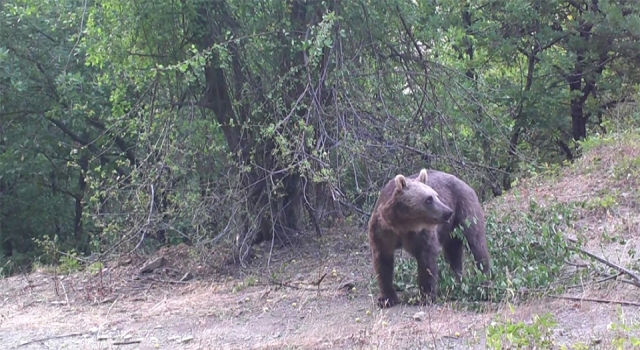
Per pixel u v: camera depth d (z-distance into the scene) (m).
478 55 18.50
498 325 6.35
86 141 18.86
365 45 11.77
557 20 18.67
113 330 8.55
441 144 12.07
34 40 17.55
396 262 9.38
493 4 18.41
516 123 18.39
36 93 17.89
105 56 11.89
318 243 11.91
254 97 11.74
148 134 11.56
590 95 20.20
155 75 11.86
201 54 10.64
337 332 7.63
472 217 8.66
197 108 12.28
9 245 20.50
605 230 10.06
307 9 11.41
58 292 10.66
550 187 12.98
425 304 8.22
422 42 12.49
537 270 8.40
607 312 7.32
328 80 11.16
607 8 17.77
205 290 10.30
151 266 11.45
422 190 7.86
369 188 11.10
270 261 11.45
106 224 12.67
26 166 18.66
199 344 7.69
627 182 12.21
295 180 12.15
